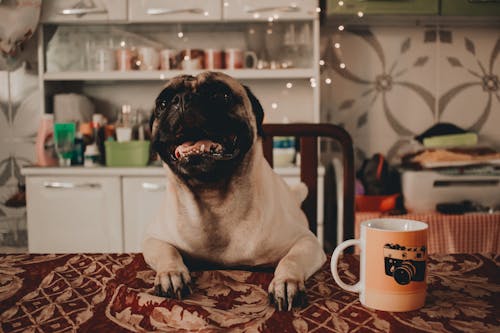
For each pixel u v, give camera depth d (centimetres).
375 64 238
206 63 218
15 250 245
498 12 207
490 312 55
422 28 236
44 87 218
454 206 190
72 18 211
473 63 238
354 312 56
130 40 239
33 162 244
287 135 120
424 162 202
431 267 74
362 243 58
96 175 201
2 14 204
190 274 70
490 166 198
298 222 86
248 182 78
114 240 203
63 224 203
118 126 223
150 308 56
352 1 206
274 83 242
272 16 207
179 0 208
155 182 200
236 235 80
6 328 53
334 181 227
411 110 240
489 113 241
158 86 242
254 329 51
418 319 53
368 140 240
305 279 67
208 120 77
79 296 62
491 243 181
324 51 237
